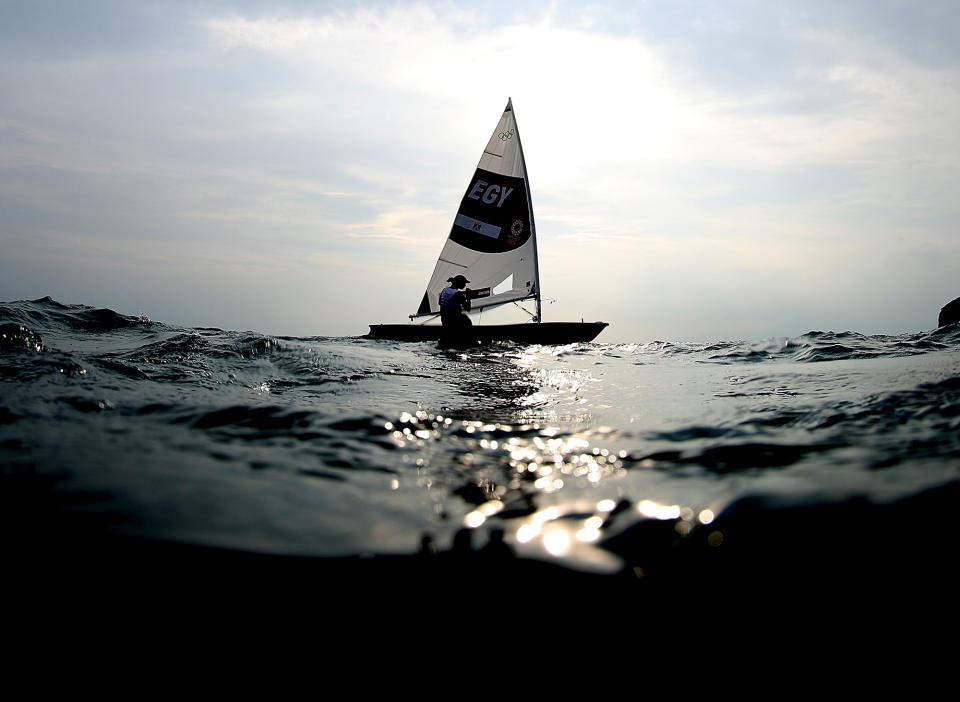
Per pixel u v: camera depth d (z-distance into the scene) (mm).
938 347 5828
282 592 1150
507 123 16344
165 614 1079
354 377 4328
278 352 5199
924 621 1008
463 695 905
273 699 894
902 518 1304
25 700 872
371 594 1149
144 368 3908
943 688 881
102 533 1349
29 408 2520
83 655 977
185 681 923
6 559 1237
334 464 2004
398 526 1454
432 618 1075
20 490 1577
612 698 894
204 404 2828
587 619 1068
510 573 1217
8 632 1024
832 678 911
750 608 1076
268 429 2445
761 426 2422
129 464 1839
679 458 2047
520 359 6410
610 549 1309
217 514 1476
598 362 5859
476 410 3123
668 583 1165
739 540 1297
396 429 2562
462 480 1862
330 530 1415
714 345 7648
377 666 954
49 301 8836
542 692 900
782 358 5637
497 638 1026
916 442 1926
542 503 1617
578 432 2555
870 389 2967
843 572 1146
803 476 1659
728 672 938
